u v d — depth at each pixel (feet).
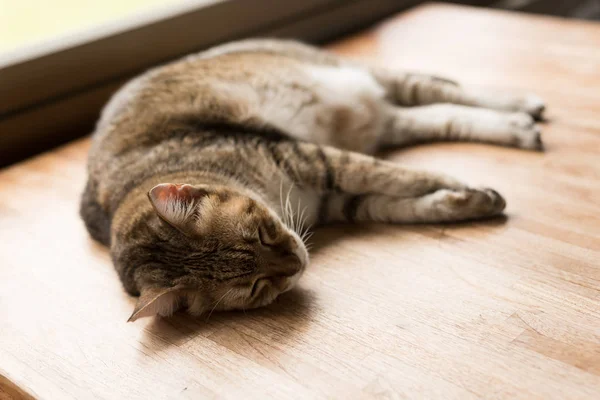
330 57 2.78
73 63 2.85
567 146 2.48
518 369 1.76
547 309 1.89
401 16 3.71
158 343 1.93
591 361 1.76
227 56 2.55
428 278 2.02
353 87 2.55
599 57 3.03
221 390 1.79
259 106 2.35
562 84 2.85
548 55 3.09
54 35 2.90
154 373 1.85
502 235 2.13
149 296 1.85
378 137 2.58
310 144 2.23
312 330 1.91
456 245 2.12
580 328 1.83
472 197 2.15
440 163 2.46
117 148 2.26
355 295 2.00
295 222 2.21
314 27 3.53
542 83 2.87
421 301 1.95
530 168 2.39
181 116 2.27
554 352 1.79
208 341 1.92
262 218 1.96
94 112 2.97
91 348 1.94
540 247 2.07
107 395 1.81
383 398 1.73
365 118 2.54
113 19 3.03
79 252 2.28
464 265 2.05
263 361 1.85
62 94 2.87
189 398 1.78
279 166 2.17
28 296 2.13
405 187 2.18
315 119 2.44
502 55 3.13
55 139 2.90
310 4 3.47
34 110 2.81
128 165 2.20
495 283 1.98
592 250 2.05
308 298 2.01
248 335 1.92
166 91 2.34
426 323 1.89
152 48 3.05
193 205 1.92
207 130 2.25
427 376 1.77
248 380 1.81
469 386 1.74
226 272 1.91
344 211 2.27
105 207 2.20
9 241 2.37
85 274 2.19
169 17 3.05
